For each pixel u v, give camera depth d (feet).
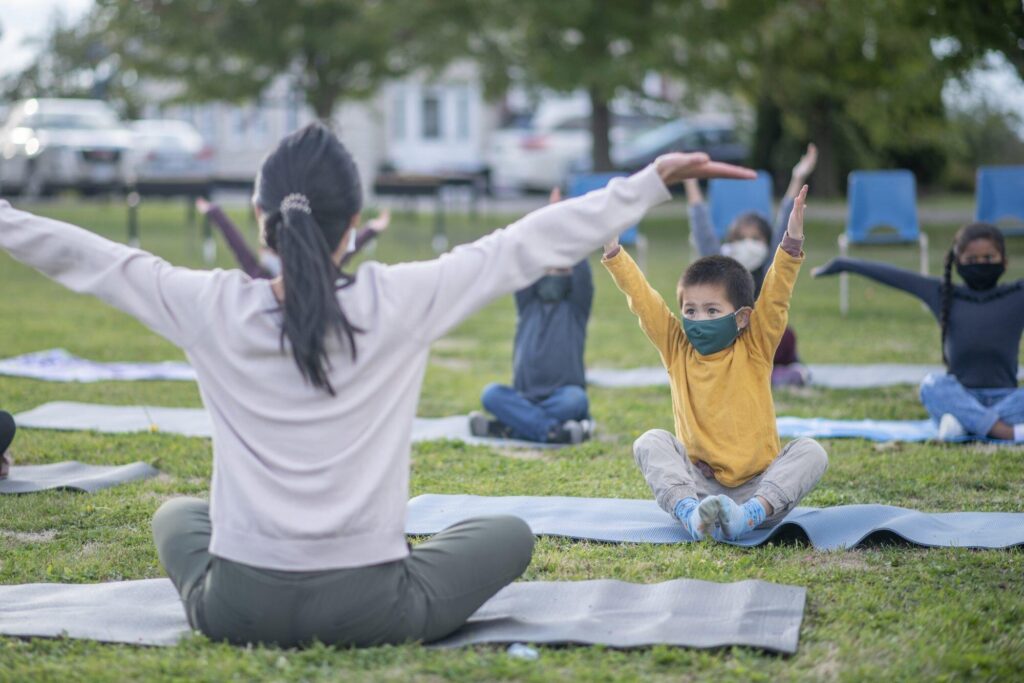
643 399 24.18
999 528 14.29
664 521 14.84
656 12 57.26
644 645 10.48
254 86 64.64
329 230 9.52
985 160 89.61
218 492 9.59
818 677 9.96
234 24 63.05
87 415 21.89
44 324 33.99
